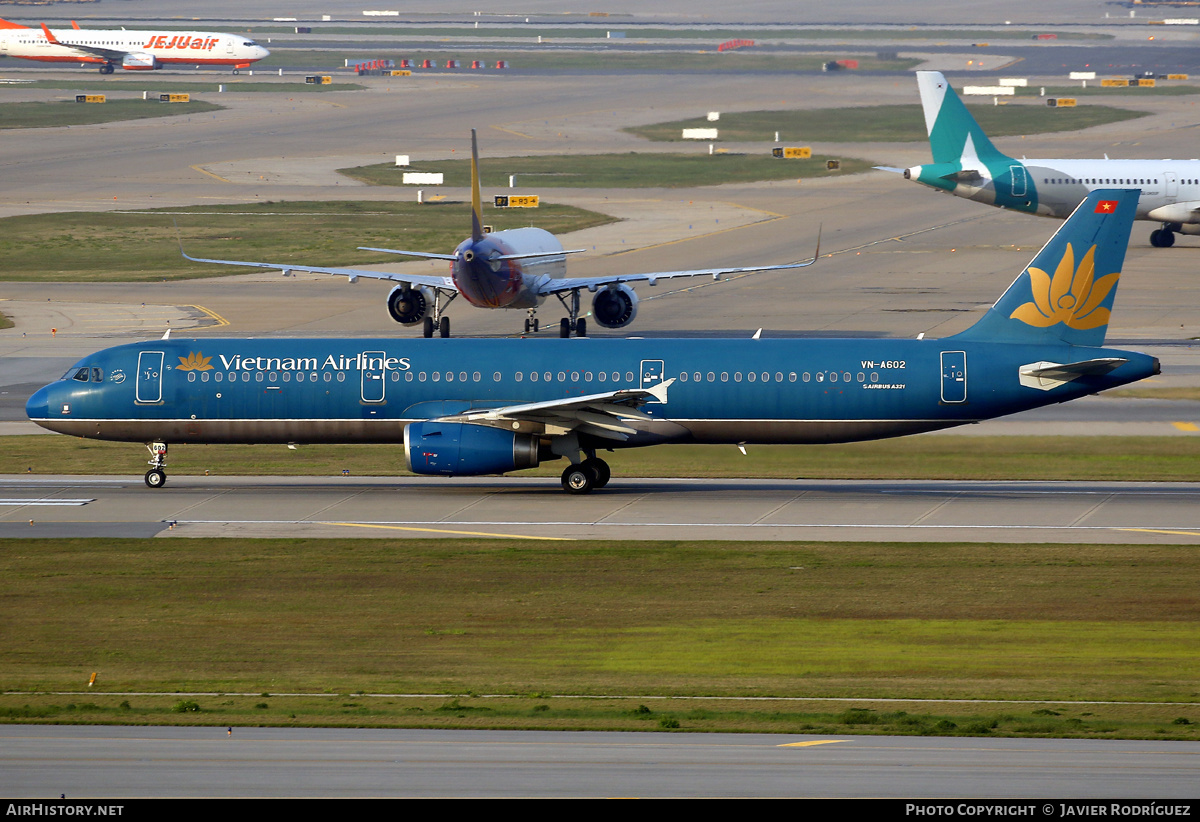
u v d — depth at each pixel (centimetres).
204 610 15088
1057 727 10562
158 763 9506
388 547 17962
